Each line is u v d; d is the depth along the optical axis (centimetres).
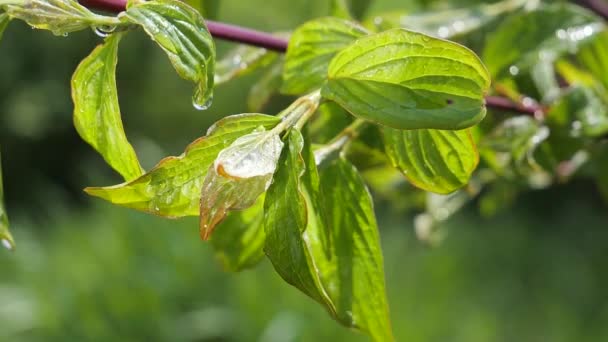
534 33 69
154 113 466
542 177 77
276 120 53
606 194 75
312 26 59
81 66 55
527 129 67
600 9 74
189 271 231
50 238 304
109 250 239
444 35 72
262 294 224
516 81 70
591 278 361
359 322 59
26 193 493
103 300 226
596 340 305
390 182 78
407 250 311
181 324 222
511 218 410
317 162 59
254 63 64
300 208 53
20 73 482
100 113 55
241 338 219
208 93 54
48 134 489
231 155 51
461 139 57
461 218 396
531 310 323
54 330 224
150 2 54
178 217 53
